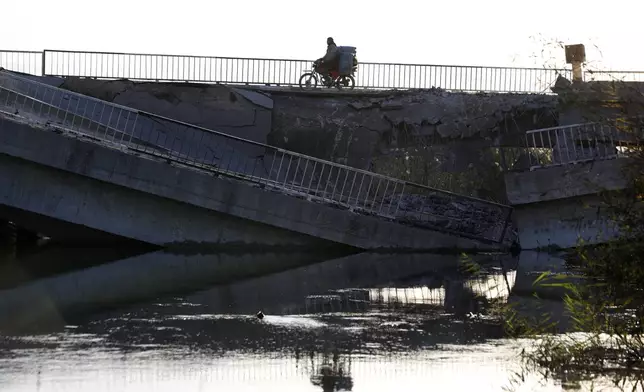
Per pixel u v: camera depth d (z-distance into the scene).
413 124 40.78
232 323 17.72
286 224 32.59
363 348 15.48
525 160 43.09
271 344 15.67
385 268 28.14
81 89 39.47
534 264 29.42
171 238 32.62
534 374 13.60
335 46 41.69
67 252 31.34
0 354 14.34
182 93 39.88
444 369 13.96
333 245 33.00
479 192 42.94
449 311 19.70
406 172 46.25
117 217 32.31
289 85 41.84
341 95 40.84
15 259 28.92
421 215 35.59
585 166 32.06
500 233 35.12
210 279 24.73
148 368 13.60
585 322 15.66
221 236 32.78
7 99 34.03
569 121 38.47
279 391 12.47
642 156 15.66
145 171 31.89
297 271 27.08
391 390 12.61
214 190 32.16
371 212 33.88
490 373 13.70
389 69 42.78
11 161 31.66
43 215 31.86
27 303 19.70
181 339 15.90
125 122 36.03
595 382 13.09
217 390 12.44
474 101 40.84
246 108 40.16
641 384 12.92
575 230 32.62
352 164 40.78
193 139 38.56
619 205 15.57
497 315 19.16
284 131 40.41
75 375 13.02
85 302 20.05
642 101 15.84
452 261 30.39
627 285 15.36
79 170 31.52
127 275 25.22
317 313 19.22
